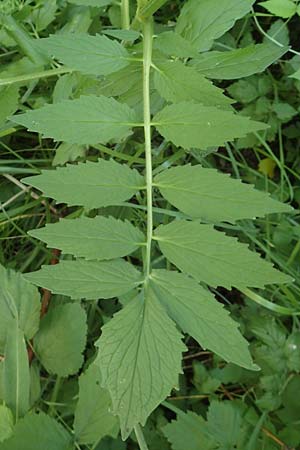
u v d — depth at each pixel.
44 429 0.43
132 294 0.39
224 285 0.32
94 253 0.33
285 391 0.54
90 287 0.32
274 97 0.62
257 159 0.64
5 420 0.43
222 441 0.51
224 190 0.34
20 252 0.58
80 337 0.48
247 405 0.56
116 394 0.31
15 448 0.42
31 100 0.54
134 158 0.50
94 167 0.35
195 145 0.36
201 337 0.31
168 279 0.33
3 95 0.48
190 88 0.39
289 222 0.59
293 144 0.64
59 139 0.36
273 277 0.32
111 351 0.31
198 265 0.33
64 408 0.52
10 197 0.58
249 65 0.43
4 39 0.51
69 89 0.48
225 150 0.64
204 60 0.44
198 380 0.56
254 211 0.33
